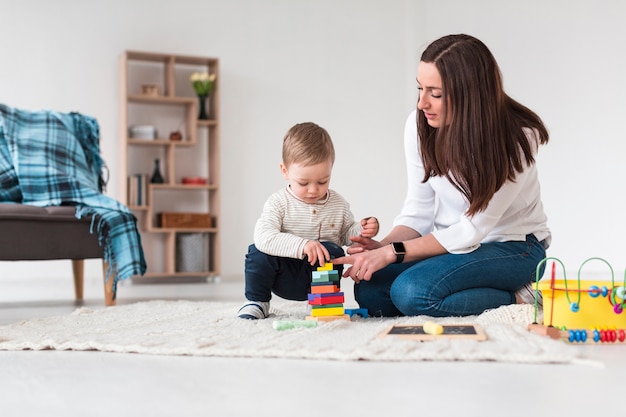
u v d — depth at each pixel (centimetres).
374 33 686
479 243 210
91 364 148
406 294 205
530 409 102
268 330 180
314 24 667
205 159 625
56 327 211
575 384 117
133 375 133
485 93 190
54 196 342
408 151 231
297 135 203
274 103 651
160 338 174
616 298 163
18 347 171
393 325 171
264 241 202
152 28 614
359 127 679
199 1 629
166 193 615
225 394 114
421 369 132
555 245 574
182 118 619
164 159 609
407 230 231
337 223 216
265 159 646
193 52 627
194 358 151
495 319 188
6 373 140
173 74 593
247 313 214
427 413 100
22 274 573
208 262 608
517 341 150
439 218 225
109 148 597
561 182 569
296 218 210
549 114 576
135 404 110
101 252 330
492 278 208
